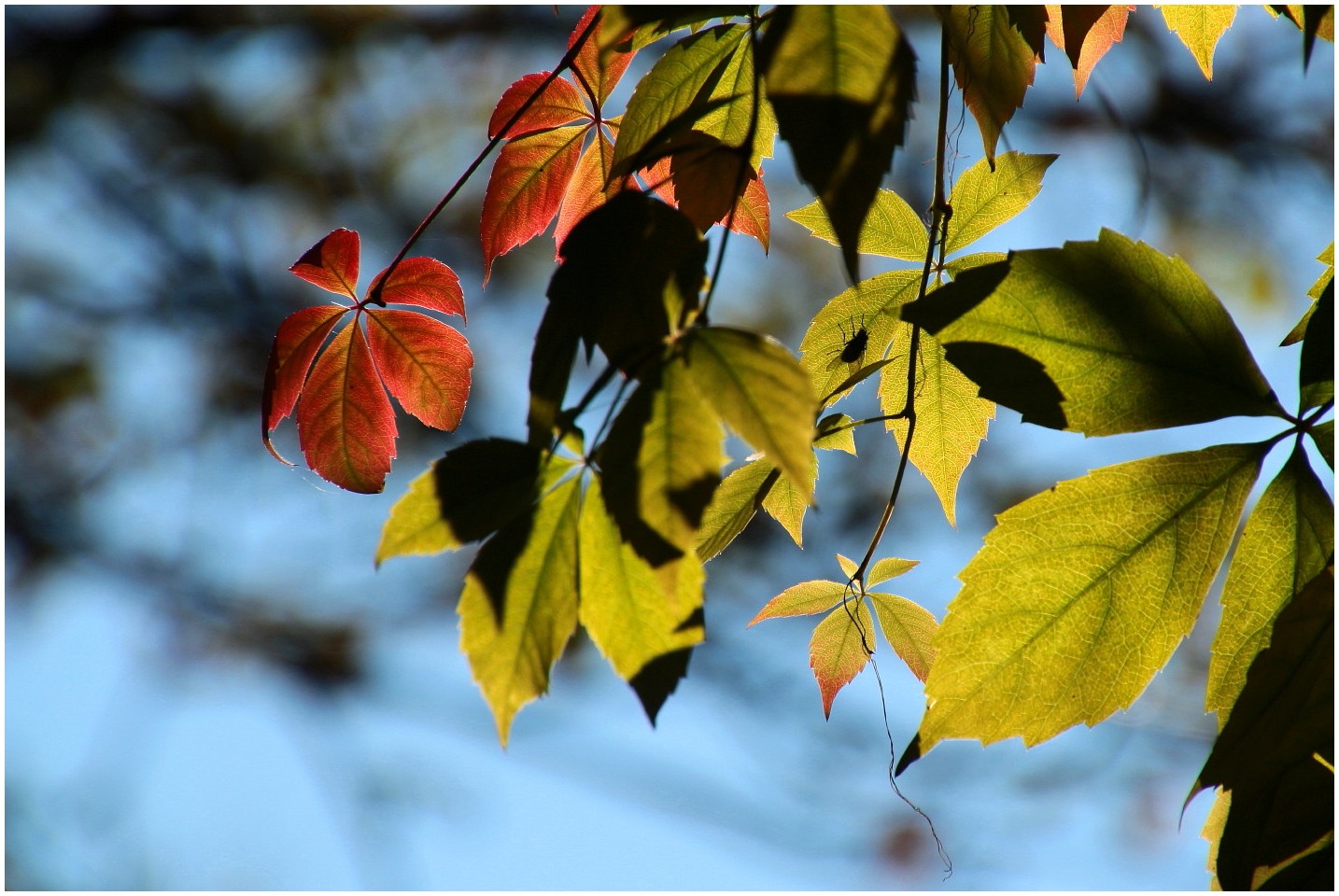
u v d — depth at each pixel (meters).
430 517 0.96
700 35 1.00
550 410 0.95
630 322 0.95
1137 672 0.99
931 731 0.99
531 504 0.96
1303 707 0.98
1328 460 0.99
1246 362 0.99
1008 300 0.99
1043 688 0.99
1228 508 0.99
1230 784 0.99
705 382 0.94
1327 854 0.98
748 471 1.02
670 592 0.94
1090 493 1.00
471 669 0.95
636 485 0.94
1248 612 0.99
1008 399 0.99
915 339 1.01
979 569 1.00
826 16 0.94
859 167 0.94
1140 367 0.99
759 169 1.02
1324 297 0.99
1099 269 0.99
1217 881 0.99
